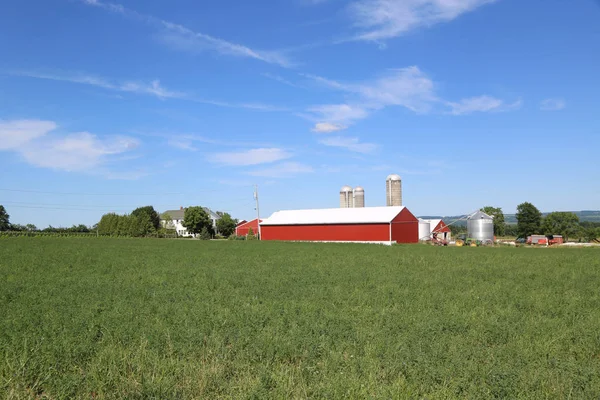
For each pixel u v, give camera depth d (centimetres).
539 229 10925
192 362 999
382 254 4409
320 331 1234
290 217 9275
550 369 951
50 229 12344
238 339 1151
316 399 820
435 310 1563
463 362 961
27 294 1927
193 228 13425
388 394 808
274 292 1961
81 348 1080
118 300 1762
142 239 8919
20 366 948
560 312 1565
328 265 3234
